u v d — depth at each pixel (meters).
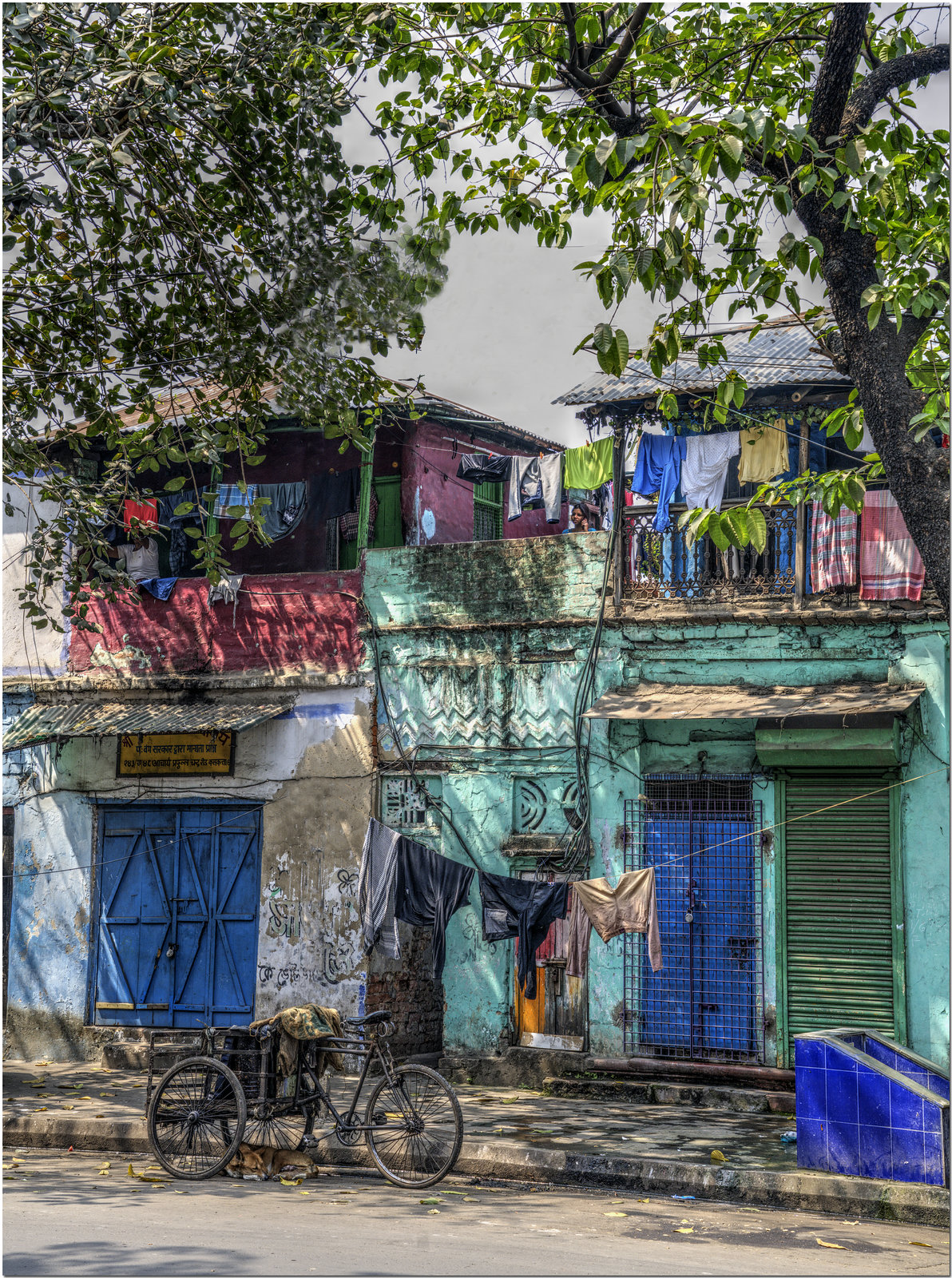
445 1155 8.09
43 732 13.92
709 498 12.05
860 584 11.16
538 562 12.69
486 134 10.27
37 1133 9.80
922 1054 10.55
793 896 11.31
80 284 10.62
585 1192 8.18
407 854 11.88
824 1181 7.79
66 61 8.30
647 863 11.88
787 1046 11.12
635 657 12.15
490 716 12.70
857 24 7.71
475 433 16.42
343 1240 6.25
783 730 11.22
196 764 14.03
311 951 13.09
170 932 13.97
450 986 12.42
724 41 9.59
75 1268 5.59
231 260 10.86
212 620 14.35
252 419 11.48
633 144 6.85
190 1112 8.28
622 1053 11.69
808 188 7.27
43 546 11.62
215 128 10.09
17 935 14.70
